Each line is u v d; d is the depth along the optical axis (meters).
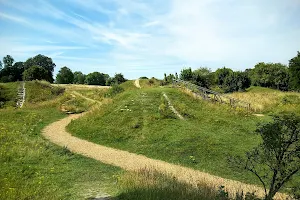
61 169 12.85
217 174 14.17
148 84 49.81
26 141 17.22
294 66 50.97
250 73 83.12
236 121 22.55
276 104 29.27
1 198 8.64
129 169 13.86
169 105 25.17
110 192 9.74
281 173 7.77
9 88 42.47
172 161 16.05
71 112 31.44
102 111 25.11
